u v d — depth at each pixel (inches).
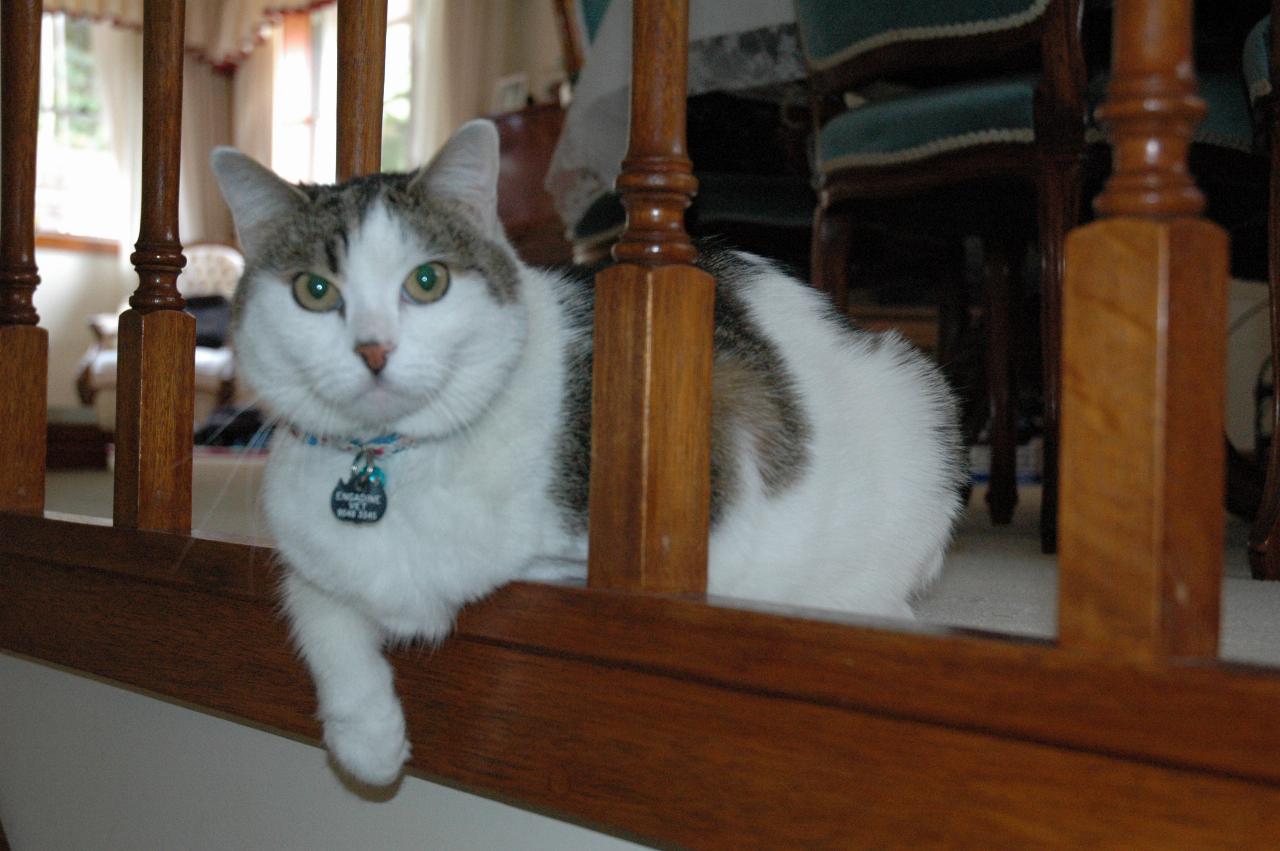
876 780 30.0
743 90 88.2
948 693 28.4
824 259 74.5
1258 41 54.4
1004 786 27.8
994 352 91.6
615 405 34.6
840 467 45.1
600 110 80.1
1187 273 24.9
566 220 101.4
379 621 38.4
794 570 42.6
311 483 37.0
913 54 63.4
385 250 37.2
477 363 36.9
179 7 49.9
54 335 258.4
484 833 41.3
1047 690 26.7
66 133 260.8
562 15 107.0
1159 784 25.4
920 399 50.8
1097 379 25.7
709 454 35.8
